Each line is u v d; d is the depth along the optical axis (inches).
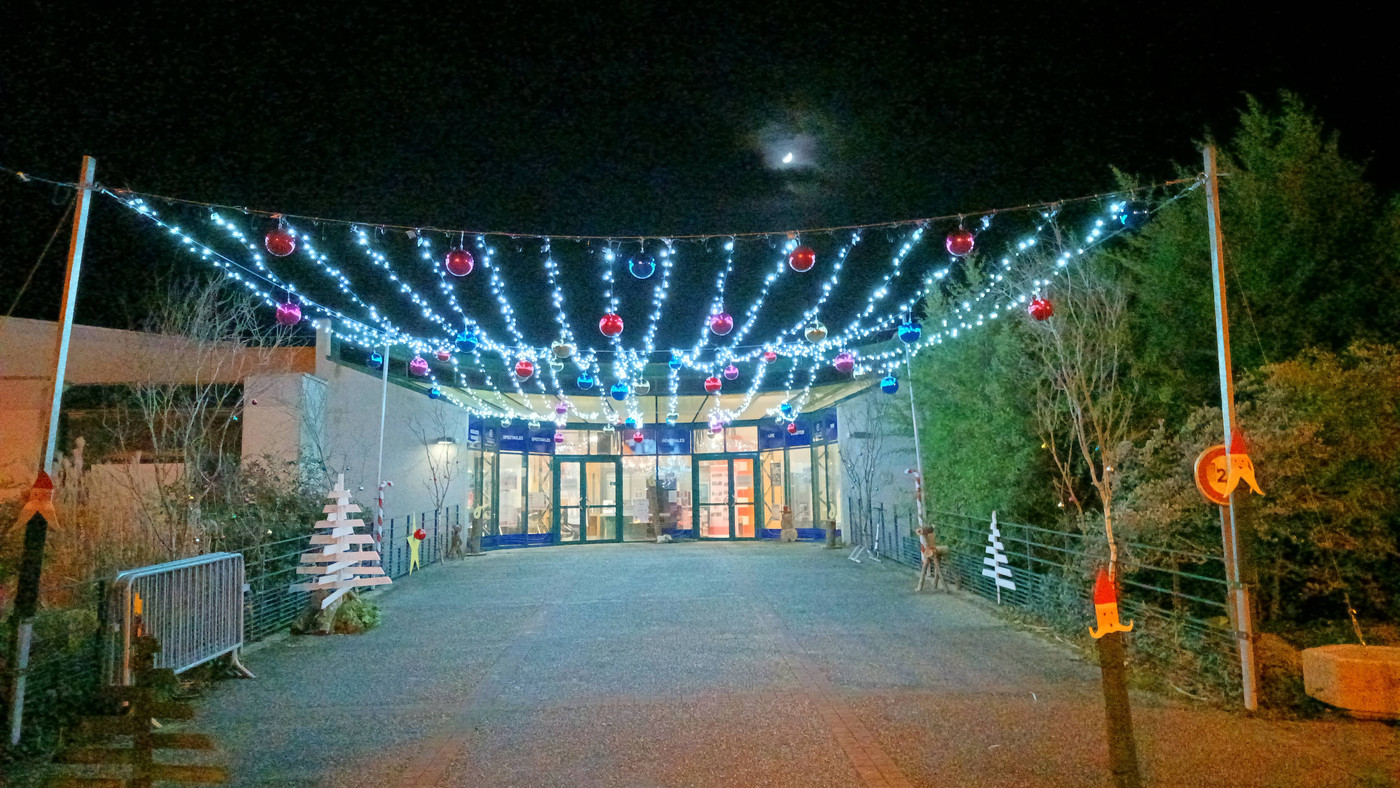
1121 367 444.1
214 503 444.1
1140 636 309.3
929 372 583.2
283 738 245.1
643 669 326.6
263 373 555.8
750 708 268.7
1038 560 429.7
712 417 956.0
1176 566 343.3
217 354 534.6
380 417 668.1
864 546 739.4
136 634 256.1
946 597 501.4
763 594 526.3
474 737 244.5
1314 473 301.4
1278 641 286.7
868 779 204.8
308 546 467.5
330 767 219.9
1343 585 303.3
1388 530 305.9
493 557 830.5
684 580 606.2
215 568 306.5
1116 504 368.2
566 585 590.9
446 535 803.4
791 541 948.0
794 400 985.5
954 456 559.8
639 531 1015.0
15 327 555.2
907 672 315.0
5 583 285.9
